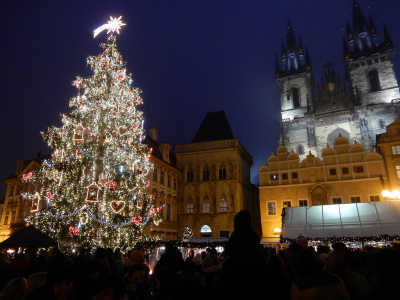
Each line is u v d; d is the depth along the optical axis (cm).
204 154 5828
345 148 4691
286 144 8644
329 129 8231
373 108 7900
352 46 10319
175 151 6034
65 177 2656
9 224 5359
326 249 1190
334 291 519
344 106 8450
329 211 2931
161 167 5134
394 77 8488
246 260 470
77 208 2617
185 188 5728
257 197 7025
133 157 2970
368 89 8675
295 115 9519
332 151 4741
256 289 449
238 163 5700
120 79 3030
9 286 600
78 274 746
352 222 2734
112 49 3103
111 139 2761
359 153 4578
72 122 2762
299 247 988
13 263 873
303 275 550
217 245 2916
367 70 8850
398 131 4406
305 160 4844
